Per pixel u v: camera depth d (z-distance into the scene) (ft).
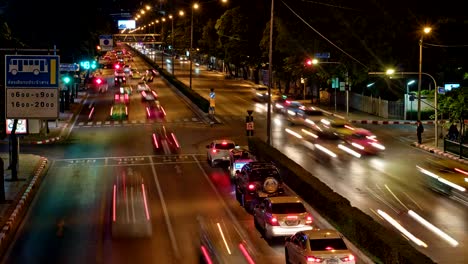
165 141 171.94
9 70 106.93
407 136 183.62
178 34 551.59
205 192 111.45
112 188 114.73
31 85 107.45
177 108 250.78
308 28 250.98
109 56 632.38
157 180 122.11
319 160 141.38
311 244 62.13
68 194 110.01
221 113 234.79
